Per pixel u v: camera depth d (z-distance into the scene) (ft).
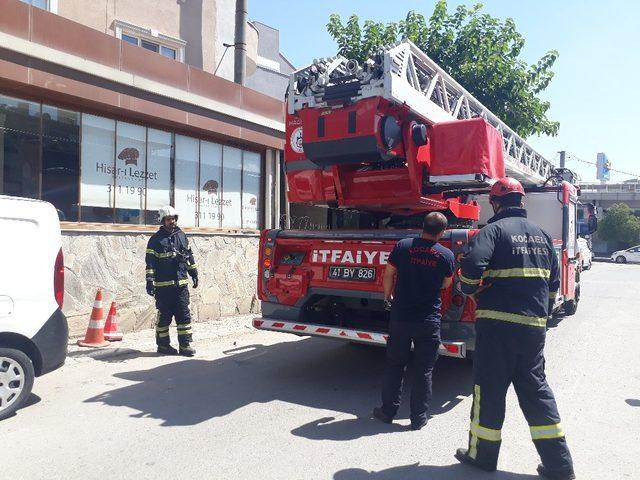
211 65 38.78
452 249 16.65
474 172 18.93
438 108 21.59
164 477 11.82
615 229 141.28
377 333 17.39
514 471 12.46
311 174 21.58
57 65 22.98
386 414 15.53
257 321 19.97
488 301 12.48
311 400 17.58
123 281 26.81
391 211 23.22
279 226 37.63
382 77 17.30
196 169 31.55
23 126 23.39
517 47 46.16
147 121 28.48
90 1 31.17
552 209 31.30
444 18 46.42
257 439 14.08
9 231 15.53
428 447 13.79
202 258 31.30
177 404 16.85
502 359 12.21
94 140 26.11
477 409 12.53
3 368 15.23
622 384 19.98
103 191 26.53
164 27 35.53
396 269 15.39
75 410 16.05
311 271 19.53
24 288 15.66
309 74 18.90
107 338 24.90
